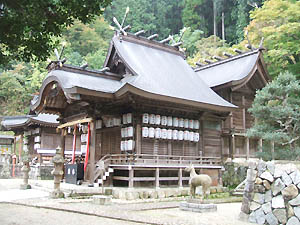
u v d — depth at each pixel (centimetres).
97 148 2048
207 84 2478
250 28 3428
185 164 1892
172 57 2438
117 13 6512
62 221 879
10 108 4709
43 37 804
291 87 1814
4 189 1830
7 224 827
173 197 1716
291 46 2866
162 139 1906
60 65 1802
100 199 1308
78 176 1844
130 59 2030
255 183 988
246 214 986
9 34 741
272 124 2064
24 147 3331
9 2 698
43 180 2416
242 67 2511
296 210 881
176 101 1808
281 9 2948
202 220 973
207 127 2194
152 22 6694
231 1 5862
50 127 2983
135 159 1688
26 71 5300
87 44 5709
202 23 6194
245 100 2552
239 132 2422
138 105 1789
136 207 1261
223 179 2369
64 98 1998
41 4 722
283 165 954
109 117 1934
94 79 1866
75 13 775
